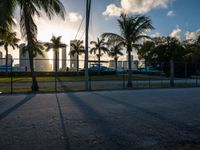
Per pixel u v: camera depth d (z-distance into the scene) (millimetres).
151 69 44000
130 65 22547
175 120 7484
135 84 26016
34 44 18438
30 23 17438
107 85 23906
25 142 5285
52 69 40938
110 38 22703
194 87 22125
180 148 4914
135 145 5102
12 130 6281
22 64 39031
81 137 5664
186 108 9766
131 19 22438
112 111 9039
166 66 42312
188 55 55688
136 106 10242
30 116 8094
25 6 16844
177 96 14211
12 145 5086
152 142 5305
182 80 34875
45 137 5656
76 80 31828
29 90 18188
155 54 61062
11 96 14336
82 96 14203
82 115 8266
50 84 25266
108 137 5672
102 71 44281
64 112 8844
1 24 15812
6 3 15734
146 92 16859
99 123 7066
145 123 7086
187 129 6418
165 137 5680
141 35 22547
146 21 22328
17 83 26531
